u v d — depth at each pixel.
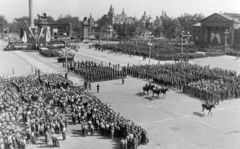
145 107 43.47
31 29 134.62
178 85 55.56
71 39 196.38
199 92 49.44
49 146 29.03
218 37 152.25
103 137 31.80
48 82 52.66
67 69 75.19
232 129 34.56
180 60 94.44
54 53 102.75
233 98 49.72
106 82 62.03
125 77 67.44
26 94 43.28
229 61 97.25
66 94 43.91
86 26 190.88
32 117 33.38
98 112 34.97
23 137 29.03
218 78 60.53
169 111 41.59
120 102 46.03
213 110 42.41
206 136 32.25
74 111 37.03
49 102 41.59
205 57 108.00
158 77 60.84
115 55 108.88
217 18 150.88
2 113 35.72
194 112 41.28
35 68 76.81
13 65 82.50
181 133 33.09
